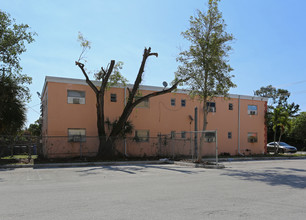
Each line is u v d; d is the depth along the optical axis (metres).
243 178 11.18
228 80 17.97
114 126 20.92
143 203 6.39
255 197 7.20
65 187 8.71
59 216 5.25
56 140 20.55
